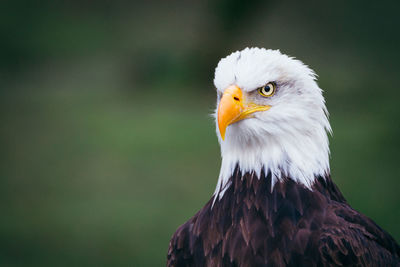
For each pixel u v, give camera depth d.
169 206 13.59
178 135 18.95
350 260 4.65
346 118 19.92
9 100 24.91
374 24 32.50
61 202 14.34
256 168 5.09
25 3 36.66
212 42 26.89
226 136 5.30
